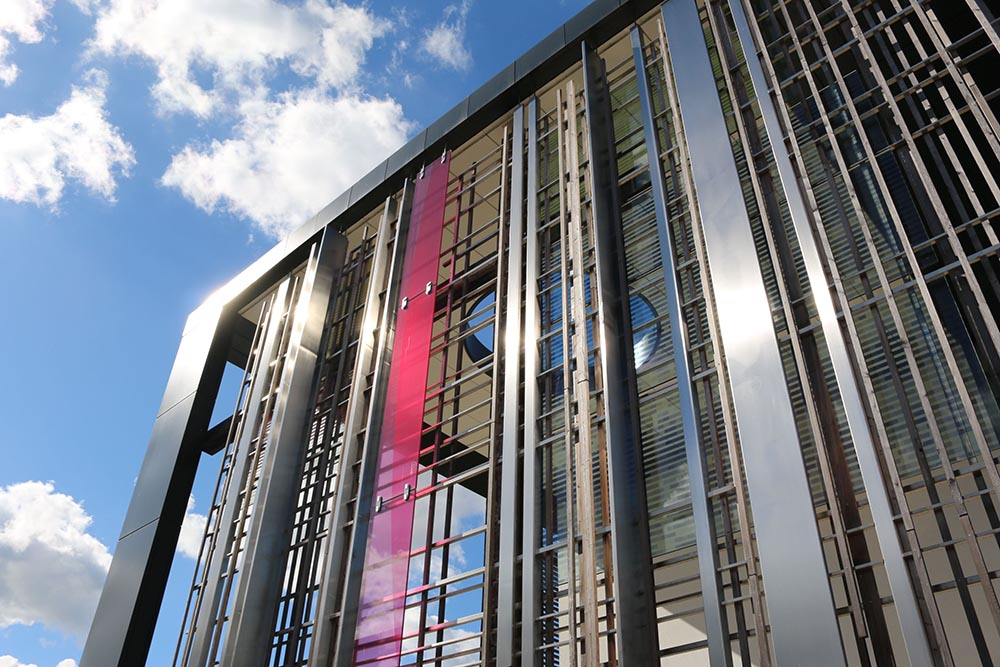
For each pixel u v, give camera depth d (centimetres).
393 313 1028
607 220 806
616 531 612
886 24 649
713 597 540
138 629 1130
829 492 506
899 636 570
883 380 555
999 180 582
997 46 569
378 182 1219
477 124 1102
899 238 596
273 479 1005
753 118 739
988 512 454
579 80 1027
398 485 853
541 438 733
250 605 913
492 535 709
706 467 599
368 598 799
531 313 806
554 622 639
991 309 515
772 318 602
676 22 864
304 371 1116
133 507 1302
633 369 709
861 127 614
